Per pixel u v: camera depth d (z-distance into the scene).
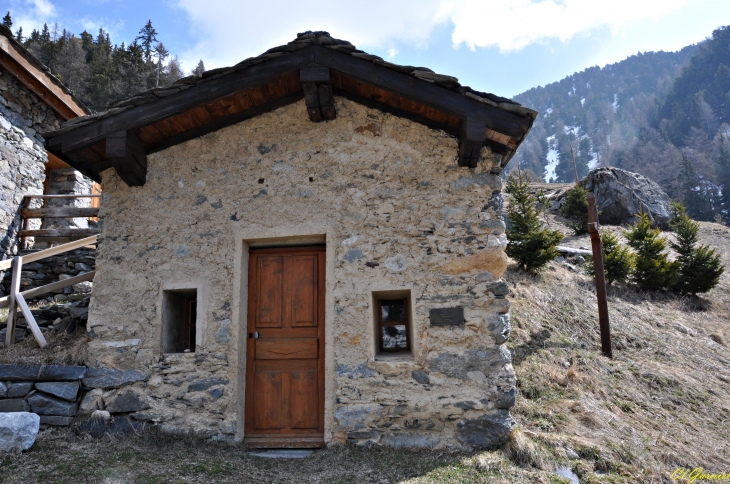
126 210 4.98
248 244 4.88
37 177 8.36
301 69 4.36
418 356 4.33
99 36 42.66
